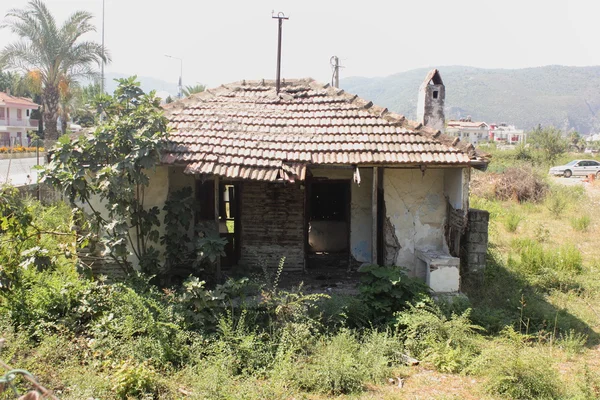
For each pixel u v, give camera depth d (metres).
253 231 11.02
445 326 7.32
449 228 9.95
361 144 9.50
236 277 9.97
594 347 7.58
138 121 8.58
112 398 5.47
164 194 9.49
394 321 7.76
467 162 9.00
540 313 8.60
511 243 14.68
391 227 10.15
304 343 6.92
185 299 7.33
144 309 7.02
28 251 7.56
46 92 25.03
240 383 6.00
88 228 8.95
